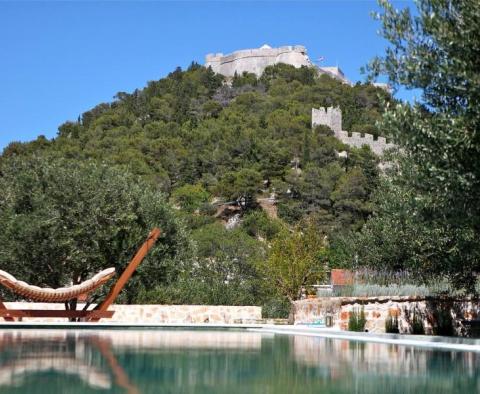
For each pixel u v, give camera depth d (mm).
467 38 9797
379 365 9898
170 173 106188
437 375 8641
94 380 7699
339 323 21359
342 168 102562
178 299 32062
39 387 7035
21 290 20141
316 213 87688
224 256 44906
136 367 9242
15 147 99938
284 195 98562
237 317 28516
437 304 20547
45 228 24016
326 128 122188
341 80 180125
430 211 11586
